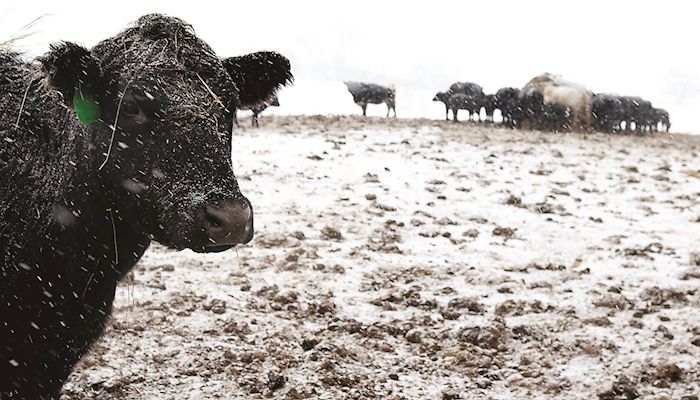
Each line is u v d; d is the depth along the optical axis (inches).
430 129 879.7
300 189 482.9
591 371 245.6
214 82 161.6
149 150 156.2
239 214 151.9
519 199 472.1
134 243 172.6
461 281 327.6
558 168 611.8
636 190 531.5
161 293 295.6
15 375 165.0
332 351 248.8
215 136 157.6
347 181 514.0
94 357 237.6
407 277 329.1
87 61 152.9
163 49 160.2
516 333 270.5
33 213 164.2
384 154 631.8
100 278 169.6
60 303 165.5
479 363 247.0
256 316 278.7
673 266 356.2
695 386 236.4
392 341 263.4
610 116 1100.5
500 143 769.6
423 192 492.4
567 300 306.3
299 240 375.2
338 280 321.1
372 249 365.4
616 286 326.0
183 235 152.6
